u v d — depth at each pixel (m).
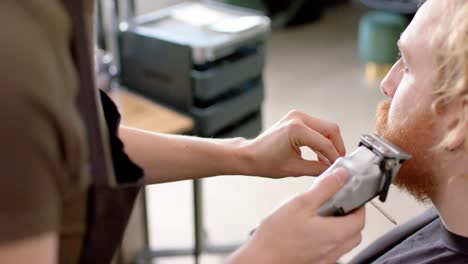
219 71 1.59
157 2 3.86
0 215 0.41
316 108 3.05
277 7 4.18
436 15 0.68
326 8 4.66
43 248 0.43
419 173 0.75
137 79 1.72
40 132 0.41
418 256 0.84
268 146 0.86
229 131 1.71
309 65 3.61
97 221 0.51
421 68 0.70
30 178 0.41
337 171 0.63
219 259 2.04
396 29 3.24
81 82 0.48
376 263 0.91
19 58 0.40
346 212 0.62
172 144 0.86
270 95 3.20
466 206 0.74
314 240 0.60
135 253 1.97
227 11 1.85
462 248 0.78
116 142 0.64
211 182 2.43
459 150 0.70
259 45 1.73
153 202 2.36
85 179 0.47
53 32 0.43
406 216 1.84
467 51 0.62
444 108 0.69
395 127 0.75
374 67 3.38
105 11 1.96
